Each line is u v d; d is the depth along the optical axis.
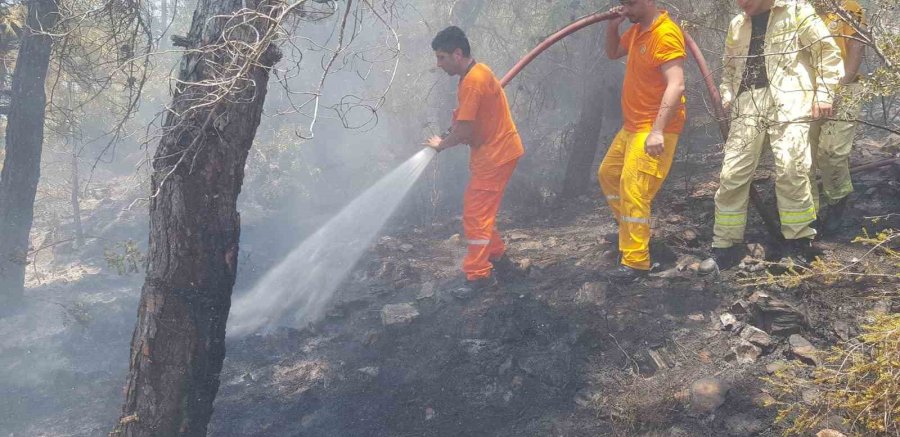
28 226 6.41
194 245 2.89
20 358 5.08
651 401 3.25
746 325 3.55
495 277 4.73
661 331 3.70
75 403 4.30
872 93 3.03
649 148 3.85
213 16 2.70
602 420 3.28
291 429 3.67
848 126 4.10
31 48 6.14
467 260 4.61
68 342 5.30
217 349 3.07
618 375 3.51
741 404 3.10
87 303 6.16
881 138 6.05
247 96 2.87
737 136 3.98
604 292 4.13
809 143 3.91
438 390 3.74
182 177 2.83
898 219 4.27
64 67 5.87
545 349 3.82
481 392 3.66
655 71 3.93
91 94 6.68
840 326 3.39
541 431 3.29
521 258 5.12
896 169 4.86
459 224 6.58
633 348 3.64
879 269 3.70
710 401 3.13
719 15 4.82
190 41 2.87
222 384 4.20
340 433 3.58
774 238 4.17
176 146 2.82
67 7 4.52
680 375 3.38
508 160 4.46
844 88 3.32
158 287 2.93
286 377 4.18
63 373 4.68
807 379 3.12
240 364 4.43
